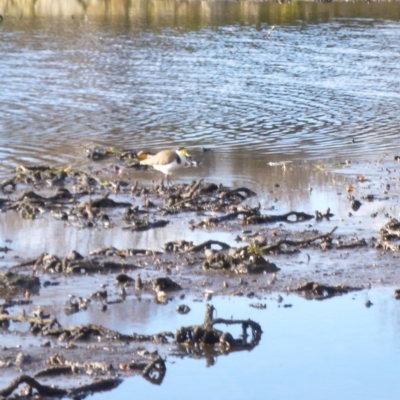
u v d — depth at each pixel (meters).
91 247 17.06
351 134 28.61
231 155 25.52
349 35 55.81
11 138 27.11
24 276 14.87
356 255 16.88
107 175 23.06
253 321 13.39
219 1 73.31
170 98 34.91
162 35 55.62
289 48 50.31
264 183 22.38
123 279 15.12
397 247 17.09
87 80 39.00
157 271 15.73
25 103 33.09
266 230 18.34
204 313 13.92
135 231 18.19
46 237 17.66
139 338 12.90
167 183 22.12
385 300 14.76
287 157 25.34
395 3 72.69
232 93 36.34
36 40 52.66
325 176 23.16
